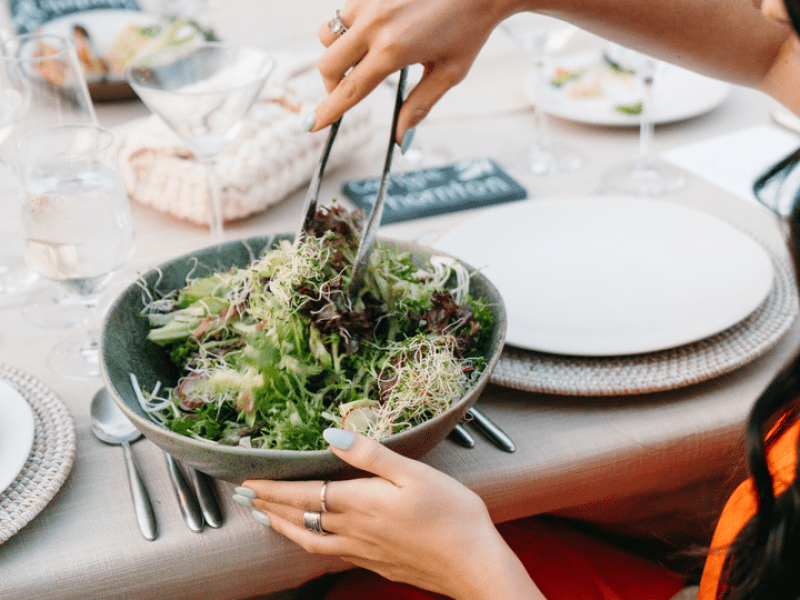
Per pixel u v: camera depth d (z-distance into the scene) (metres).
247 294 0.70
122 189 0.75
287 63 1.25
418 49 0.62
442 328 0.67
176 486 0.62
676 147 1.26
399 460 0.55
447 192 1.10
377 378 0.63
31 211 0.69
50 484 0.60
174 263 0.76
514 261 0.91
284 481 0.57
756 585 0.52
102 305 0.89
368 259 0.67
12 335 0.84
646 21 0.75
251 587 0.61
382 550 0.59
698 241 0.91
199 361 0.67
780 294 0.83
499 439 0.67
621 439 0.68
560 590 0.80
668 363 0.73
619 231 0.95
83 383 0.75
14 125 0.91
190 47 0.92
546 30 1.15
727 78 0.81
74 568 0.55
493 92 1.50
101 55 1.36
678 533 0.84
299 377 0.62
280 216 1.08
